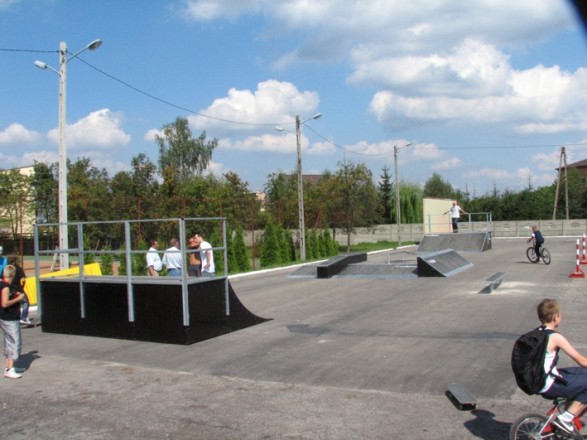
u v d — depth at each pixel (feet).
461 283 52.70
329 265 63.21
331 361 25.35
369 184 135.74
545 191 200.03
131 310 31.73
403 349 27.07
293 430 17.26
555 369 13.92
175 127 200.64
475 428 16.97
